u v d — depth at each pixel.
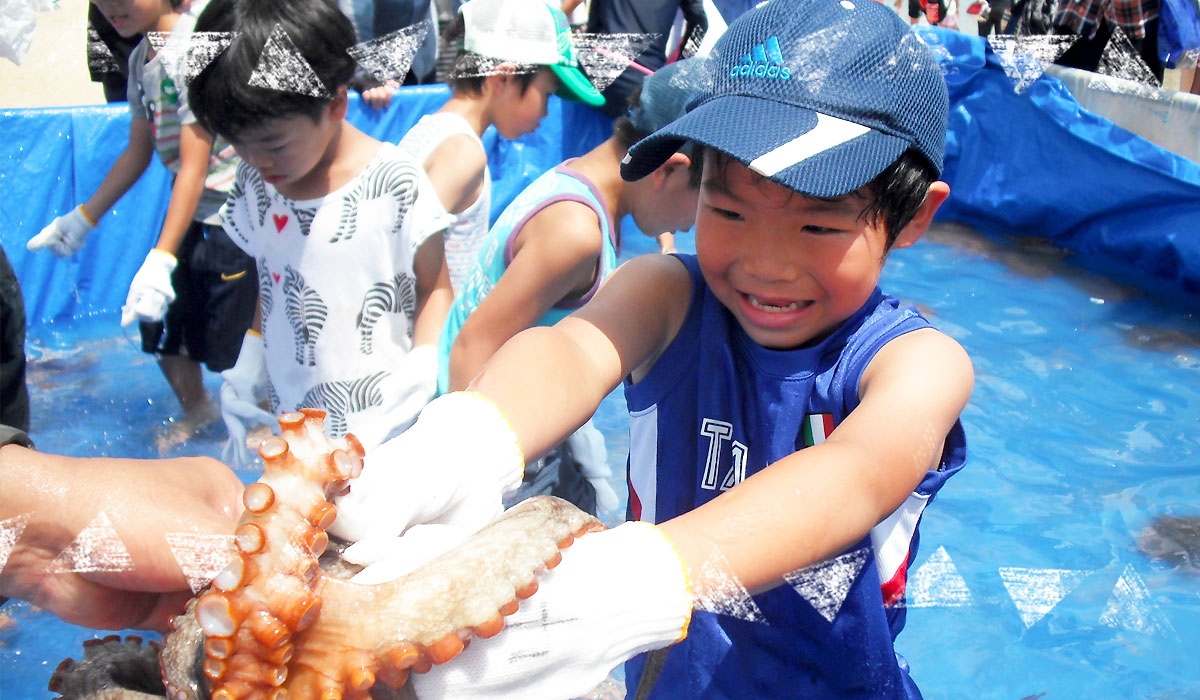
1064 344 3.52
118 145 3.45
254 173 2.25
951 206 4.88
